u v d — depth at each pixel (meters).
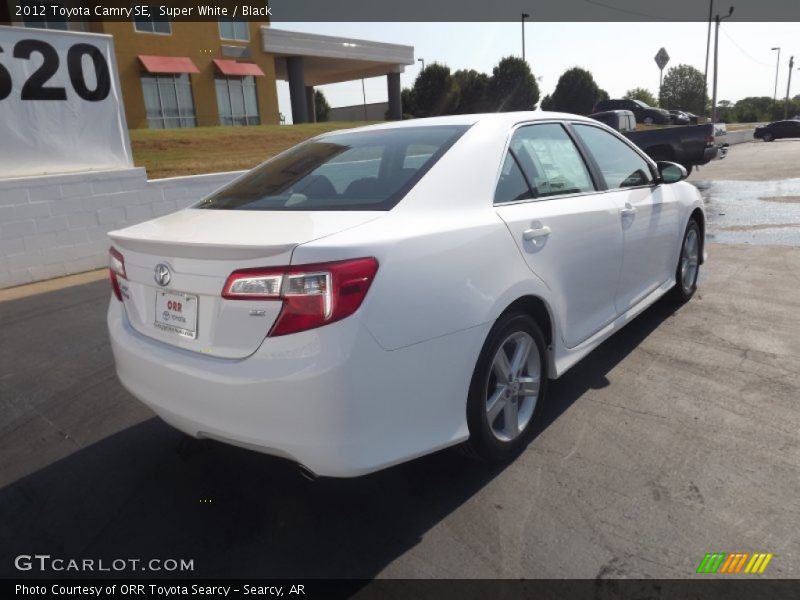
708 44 32.72
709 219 8.80
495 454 2.69
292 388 2.01
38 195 6.94
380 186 2.54
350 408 2.02
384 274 2.10
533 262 2.74
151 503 2.68
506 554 2.22
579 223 3.11
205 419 2.23
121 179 7.66
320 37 30.17
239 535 2.43
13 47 6.84
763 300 4.85
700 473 2.62
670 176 4.21
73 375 4.16
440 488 2.64
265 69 28.59
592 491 2.55
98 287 6.62
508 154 2.90
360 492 2.65
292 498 2.66
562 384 3.58
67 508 2.67
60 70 7.22
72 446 3.21
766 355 3.79
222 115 27.19
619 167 3.85
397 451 2.19
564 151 3.35
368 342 2.04
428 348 2.23
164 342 2.41
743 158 20.16
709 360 3.77
